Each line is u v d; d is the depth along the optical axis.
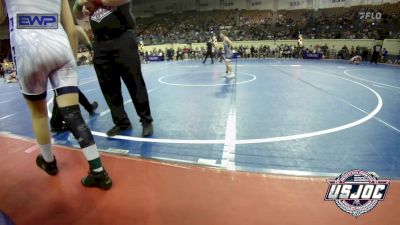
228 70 11.50
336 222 1.95
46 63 2.15
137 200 2.26
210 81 9.45
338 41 21.47
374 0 24.92
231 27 28.92
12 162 3.09
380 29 21.03
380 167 2.81
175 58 24.59
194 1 33.91
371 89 7.57
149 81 9.84
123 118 4.04
